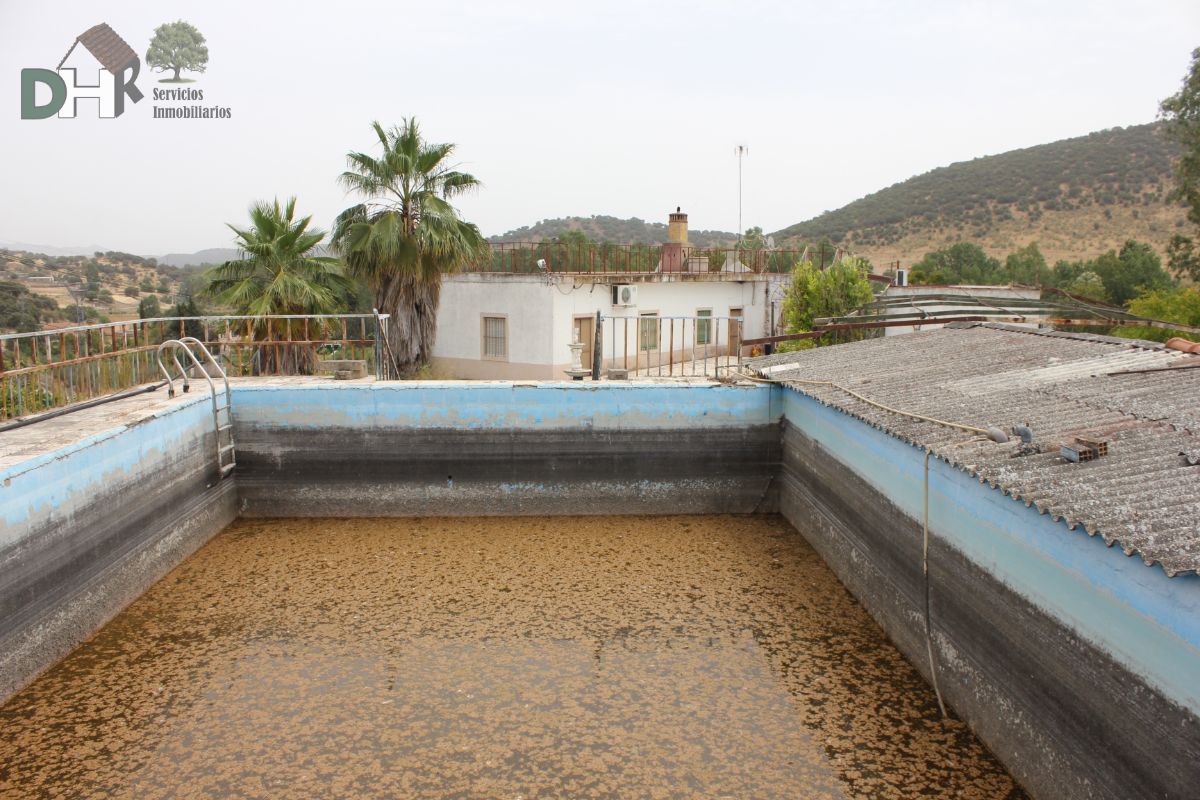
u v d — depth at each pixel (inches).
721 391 441.4
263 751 234.1
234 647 297.0
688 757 230.8
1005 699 219.6
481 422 441.1
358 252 634.8
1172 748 155.9
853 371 395.9
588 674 277.6
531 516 447.5
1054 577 195.6
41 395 353.1
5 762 229.8
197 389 425.1
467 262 682.8
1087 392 276.4
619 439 444.5
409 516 446.0
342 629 311.0
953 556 248.7
